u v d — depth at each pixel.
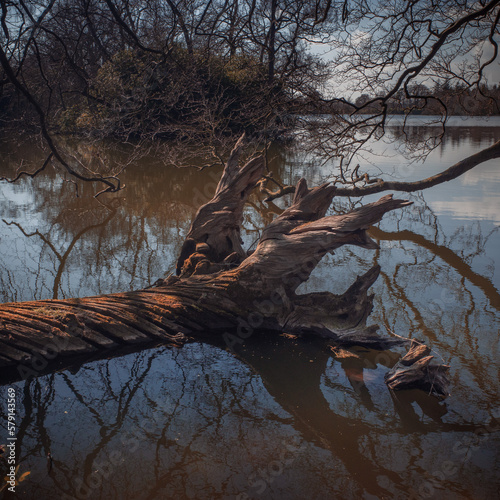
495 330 5.37
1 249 8.13
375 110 10.64
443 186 13.34
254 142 12.84
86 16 8.62
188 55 13.16
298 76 11.51
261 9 13.34
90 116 17.52
